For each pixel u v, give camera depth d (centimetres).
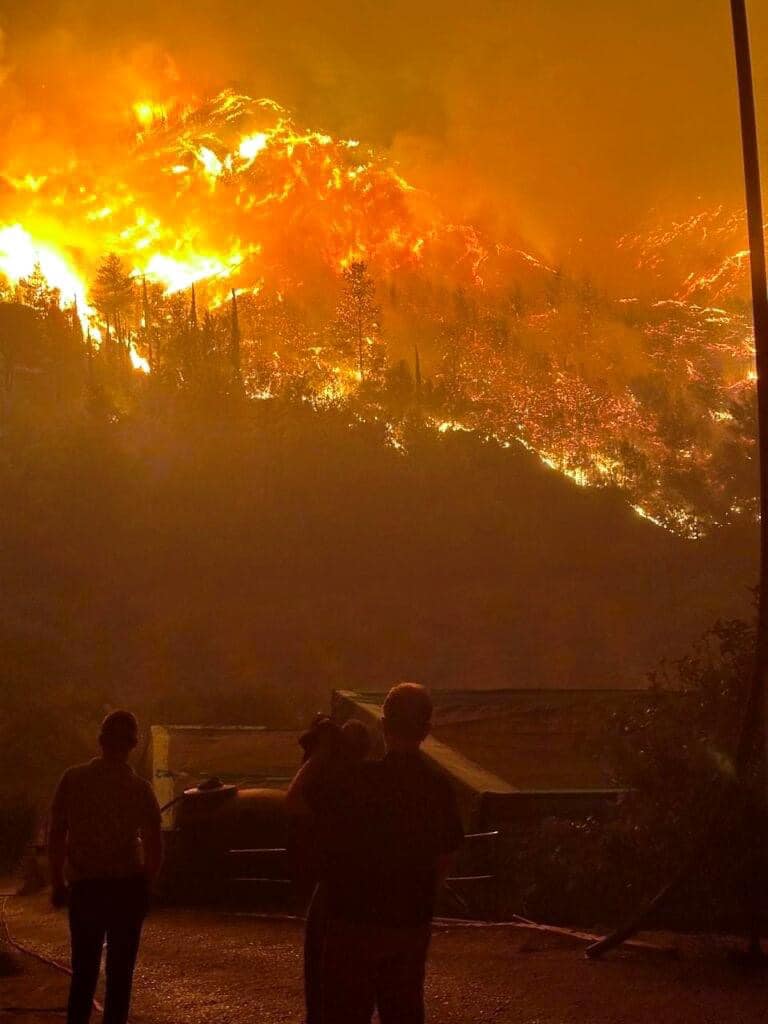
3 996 877
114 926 649
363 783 482
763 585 1001
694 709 1123
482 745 1862
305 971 629
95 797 652
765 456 1014
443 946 1069
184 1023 775
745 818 977
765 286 1031
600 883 1165
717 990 837
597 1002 804
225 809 1553
